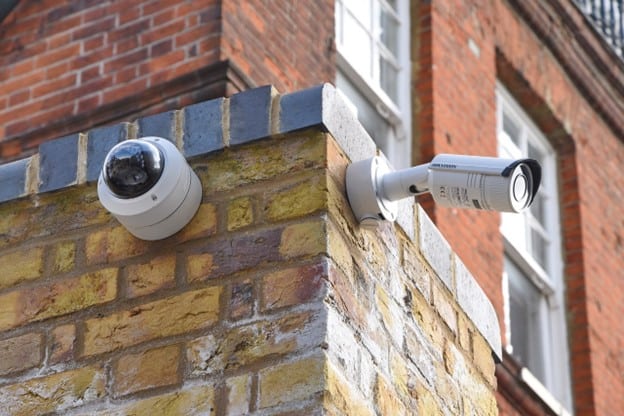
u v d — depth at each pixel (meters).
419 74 13.82
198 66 10.65
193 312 5.32
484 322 6.50
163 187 5.38
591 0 17.61
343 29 13.25
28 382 5.40
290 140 5.53
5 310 5.59
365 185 5.47
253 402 5.04
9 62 11.66
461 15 14.65
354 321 5.33
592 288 15.41
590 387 14.78
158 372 5.24
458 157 5.40
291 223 5.37
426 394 5.78
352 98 13.08
